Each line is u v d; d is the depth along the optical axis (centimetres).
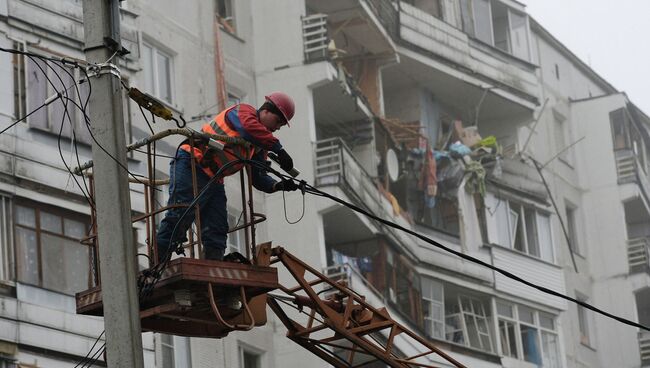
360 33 4406
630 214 6025
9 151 2795
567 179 5641
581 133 5819
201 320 1638
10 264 2736
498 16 5338
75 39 3017
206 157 1627
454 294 4584
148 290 1552
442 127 5003
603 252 5694
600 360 5575
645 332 5566
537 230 5100
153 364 3070
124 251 1488
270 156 1711
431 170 4522
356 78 4544
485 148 4897
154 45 3525
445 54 4812
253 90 3962
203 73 3700
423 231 4466
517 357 4722
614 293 5653
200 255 1566
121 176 1505
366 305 1911
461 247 4612
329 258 4084
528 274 4894
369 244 4125
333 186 3825
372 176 4238
